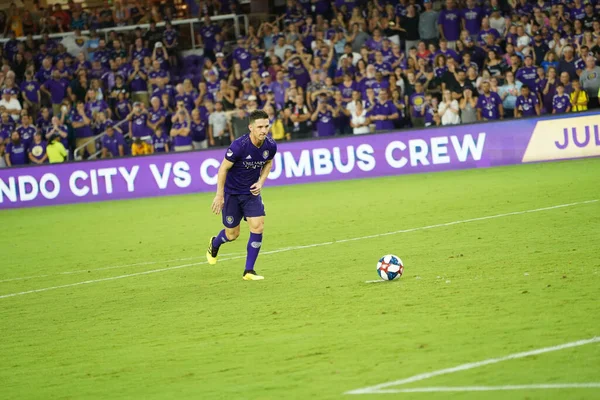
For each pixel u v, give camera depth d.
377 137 46.72
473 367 12.05
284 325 15.82
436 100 48.50
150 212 40.72
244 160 20.28
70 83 57.09
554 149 45.03
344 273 20.84
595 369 11.52
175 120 51.59
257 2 63.03
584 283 16.77
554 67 47.91
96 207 45.66
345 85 50.44
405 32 54.38
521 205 30.38
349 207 35.12
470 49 50.62
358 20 54.41
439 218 29.33
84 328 17.66
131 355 14.87
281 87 52.06
